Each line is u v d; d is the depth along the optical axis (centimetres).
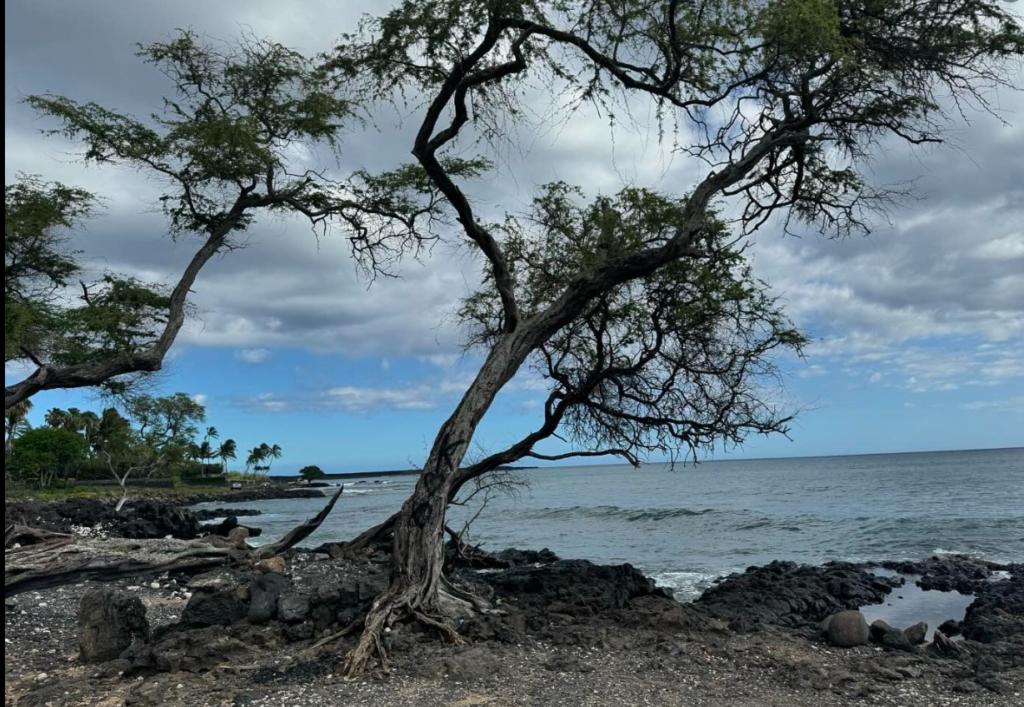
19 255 1459
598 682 881
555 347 1642
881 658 1041
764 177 1518
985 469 10600
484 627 1080
